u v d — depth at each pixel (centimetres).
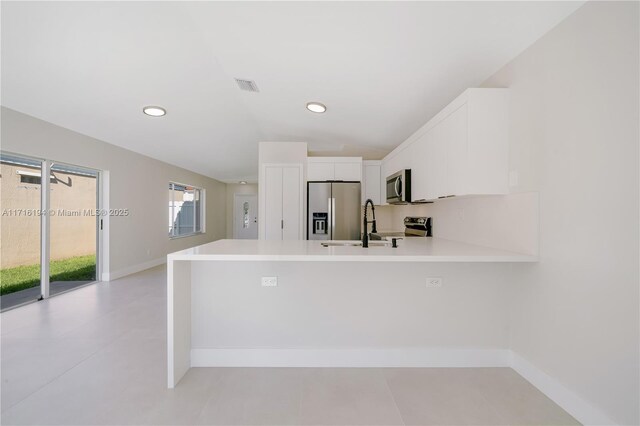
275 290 211
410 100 267
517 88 190
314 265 211
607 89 134
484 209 226
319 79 250
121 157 480
